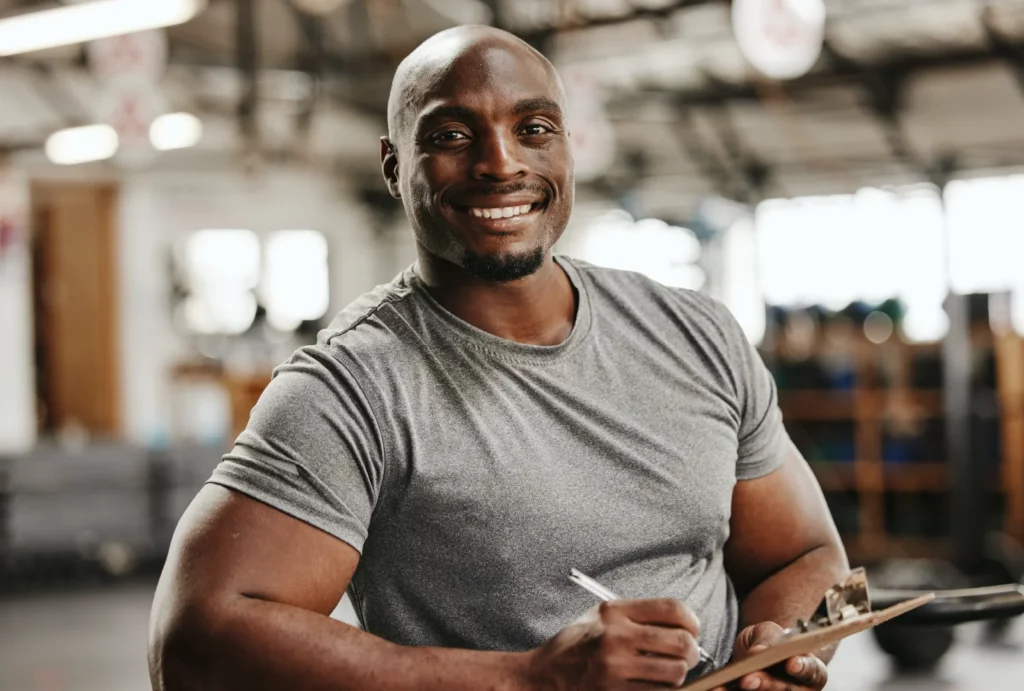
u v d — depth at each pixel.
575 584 1.27
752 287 12.19
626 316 1.39
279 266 12.11
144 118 7.01
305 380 1.24
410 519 1.25
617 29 9.27
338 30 9.98
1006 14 8.83
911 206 11.41
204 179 11.66
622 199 11.80
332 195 12.37
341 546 1.20
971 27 9.16
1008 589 1.59
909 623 1.55
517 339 1.33
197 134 9.89
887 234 11.55
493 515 1.24
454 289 1.32
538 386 1.29
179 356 11.66
